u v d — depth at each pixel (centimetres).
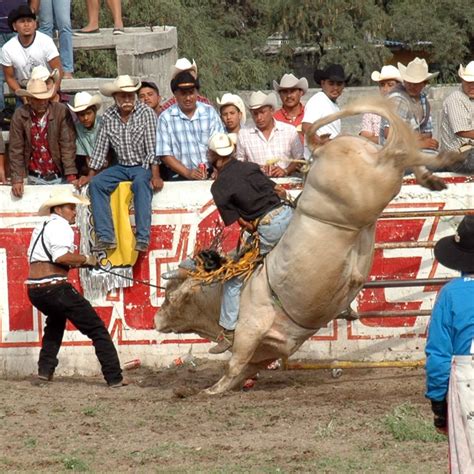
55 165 3556
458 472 1666
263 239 2892
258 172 2903
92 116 3553
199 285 3011
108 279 3444
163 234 3434
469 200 3381
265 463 2292
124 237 3419
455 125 3556
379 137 3478
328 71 3441
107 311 3466
